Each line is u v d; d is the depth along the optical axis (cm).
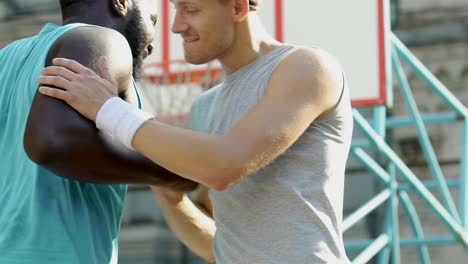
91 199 433
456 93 1958
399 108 1956
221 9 435
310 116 420
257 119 414
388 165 1287
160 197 495
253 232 428
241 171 409
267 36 454
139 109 420
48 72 418
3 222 420
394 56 1262
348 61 1126
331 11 1142
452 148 1942
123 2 461
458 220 1205
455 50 1972
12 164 430
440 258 1880
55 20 1988
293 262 419
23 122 426
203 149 407
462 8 1981
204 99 469
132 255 1986
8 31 1997
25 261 412
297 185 425
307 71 423
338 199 433
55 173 413
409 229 1884
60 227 417
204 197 505
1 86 441
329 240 423
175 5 439
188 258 1977
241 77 448
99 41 429
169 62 1141
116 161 415
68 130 407
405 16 2000
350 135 444
